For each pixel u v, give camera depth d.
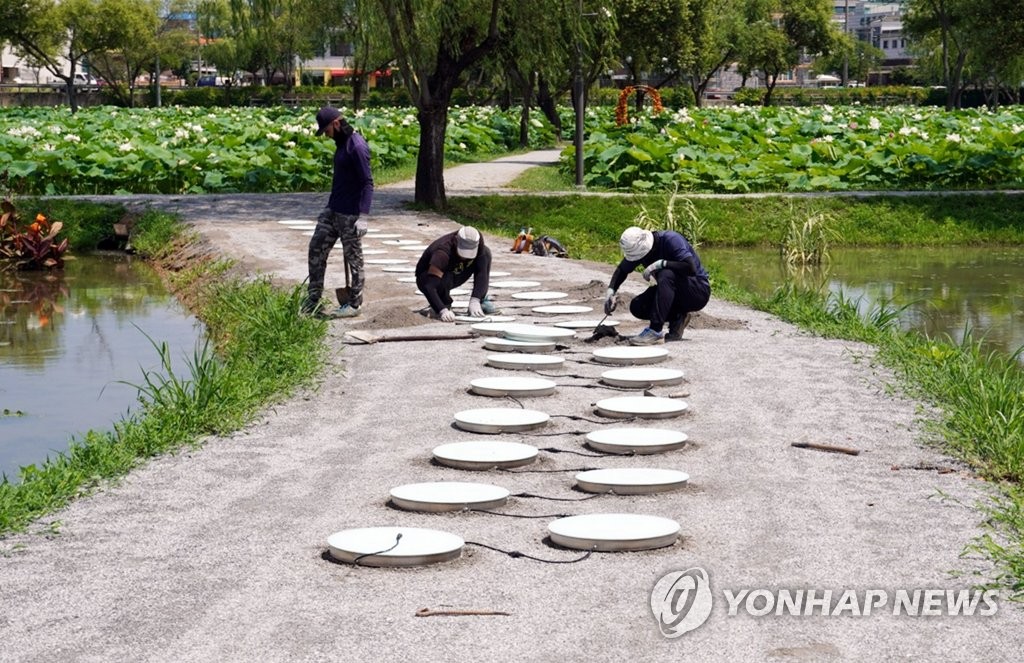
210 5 74.44
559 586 4.79
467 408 7.98
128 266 20.00
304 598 4.70
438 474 6.46
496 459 6.53
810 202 25.67
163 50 74.12
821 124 36.12
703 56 59.50
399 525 5.61
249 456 6.91
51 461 8.27
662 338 10.07
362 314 11.65
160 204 23.84
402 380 8.85
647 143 29.12
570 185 29.95
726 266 21.30
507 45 25.00
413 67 23.92
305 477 6.45
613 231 24.38
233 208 23.58
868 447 6.98
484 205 25.19
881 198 25.98
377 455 6.87
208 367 8.59
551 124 51.66
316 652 4.21
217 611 4.59
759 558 5.11
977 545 5.24
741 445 7.00
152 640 4.34
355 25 25.73
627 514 5.62
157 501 6.06
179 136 30.38
